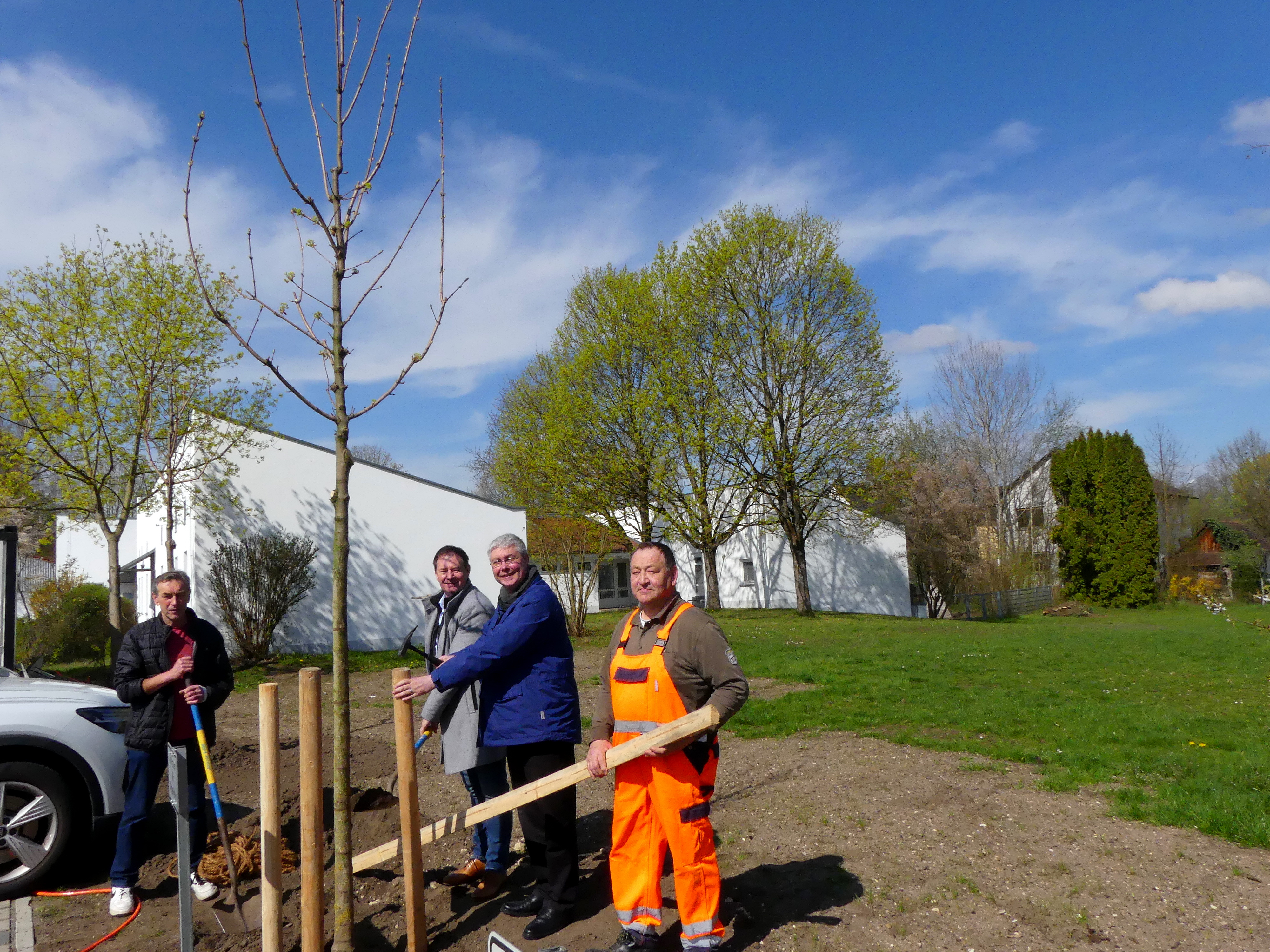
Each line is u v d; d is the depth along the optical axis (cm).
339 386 347
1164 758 719
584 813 594
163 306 1471
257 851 489
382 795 621
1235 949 356
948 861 463
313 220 339
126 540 3008
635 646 366
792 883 441
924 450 4531
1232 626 2477
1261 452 5525
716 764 360
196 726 453
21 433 1573
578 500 2666
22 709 496
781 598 3681
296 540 1853
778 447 2736
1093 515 3706
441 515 2191
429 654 468
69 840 497
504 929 405
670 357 2675
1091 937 372
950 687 1223
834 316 2739
